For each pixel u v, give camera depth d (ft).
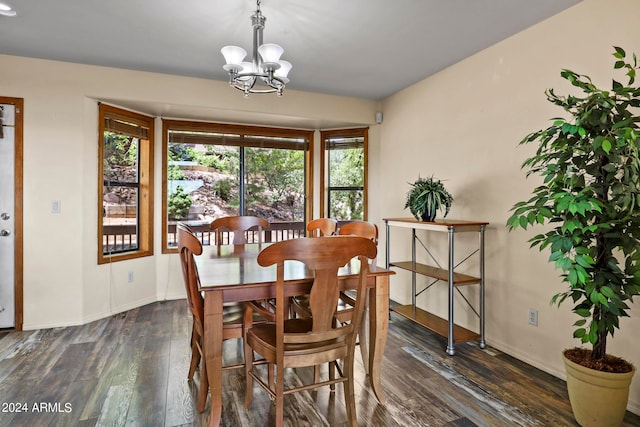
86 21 8.08
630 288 5.28
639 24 6.28
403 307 11.27
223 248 9.38
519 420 6.10
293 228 15.48
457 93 10.41
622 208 5.13
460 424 5.98
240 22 8.12
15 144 10.03
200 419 6.05
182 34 8.73
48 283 10.36
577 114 5.59
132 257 12.28
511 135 8.69
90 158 10.90
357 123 14.23
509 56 8.75
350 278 6.27
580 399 5.80
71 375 7.48
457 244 10.32
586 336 5.54
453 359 8.46
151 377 7.43
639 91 5.16
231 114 12.91
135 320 11.04
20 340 9.37
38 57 10.11
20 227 10.10
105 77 10.82
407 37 8.80
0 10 7.59
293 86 12.64
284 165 15.30
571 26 7.36
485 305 9.37
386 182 13.97
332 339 5.96
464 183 10.13
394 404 6.59
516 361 8.35
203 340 6.12
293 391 5.54
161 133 13.17
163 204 13.23
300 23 8.12
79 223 10.62
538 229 8.02
